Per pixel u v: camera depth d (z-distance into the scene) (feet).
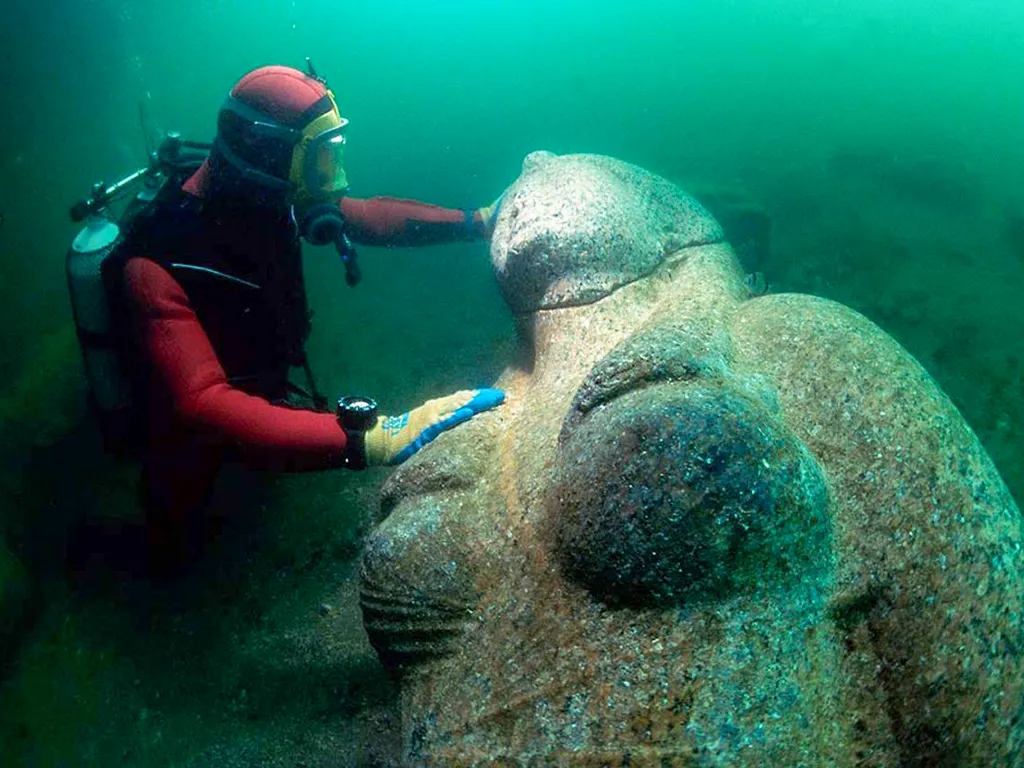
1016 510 5.85
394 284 19.02
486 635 5.98
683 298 8.39
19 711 8.29
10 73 34.96
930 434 5.83
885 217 24.80
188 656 9.15
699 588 5.03
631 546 5.15
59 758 7.98
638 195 9.97
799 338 6.82
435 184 27.71
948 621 5.17
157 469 9.02
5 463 11.12
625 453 5.37
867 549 5.45
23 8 35.40
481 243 20.99
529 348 9.68
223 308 8.00
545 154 10.66
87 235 8.04
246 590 9.97
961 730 4.99
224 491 11.31
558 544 5.75
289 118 7.72
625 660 5.07
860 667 5.22
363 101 46.91
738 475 5.01
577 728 5.04
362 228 12.70
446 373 14.25
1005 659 5.12
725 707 4.75
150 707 8.59
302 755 7.98
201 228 7.65
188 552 10.38
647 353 6.39
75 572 10.16
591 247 8.98
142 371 8.05
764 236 18.90
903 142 34.37
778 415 6.07
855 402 6.12
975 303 18.70
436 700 5.96
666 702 4.84
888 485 5.63
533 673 5.44
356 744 7.98
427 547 6.52
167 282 7.43
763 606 5.03
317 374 14.60
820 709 4.98
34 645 9.04
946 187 27.50
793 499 5.11
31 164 33.40
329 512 10.98
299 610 9.67
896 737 5.05
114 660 9.07
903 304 18.56
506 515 6.59
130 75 48.29
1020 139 37.04
